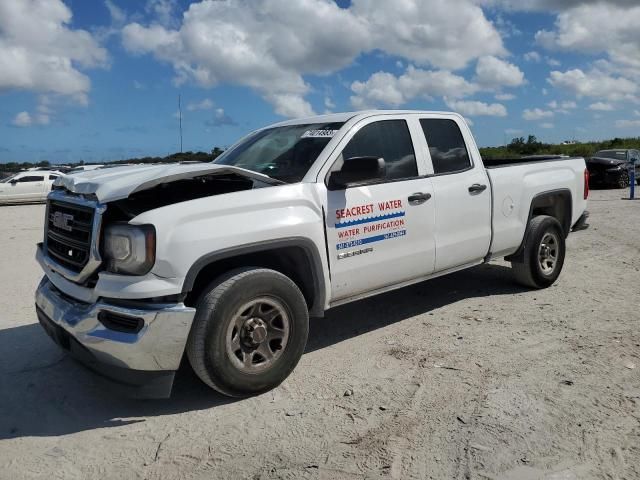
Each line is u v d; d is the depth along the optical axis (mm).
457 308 5711
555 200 6621
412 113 5070
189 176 3672
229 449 3193
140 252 3357
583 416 3406
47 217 4332
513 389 3787
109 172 4066
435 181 5000
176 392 3961
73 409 3744
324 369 4270
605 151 22406
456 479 2826
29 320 5691
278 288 3785
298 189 4035
